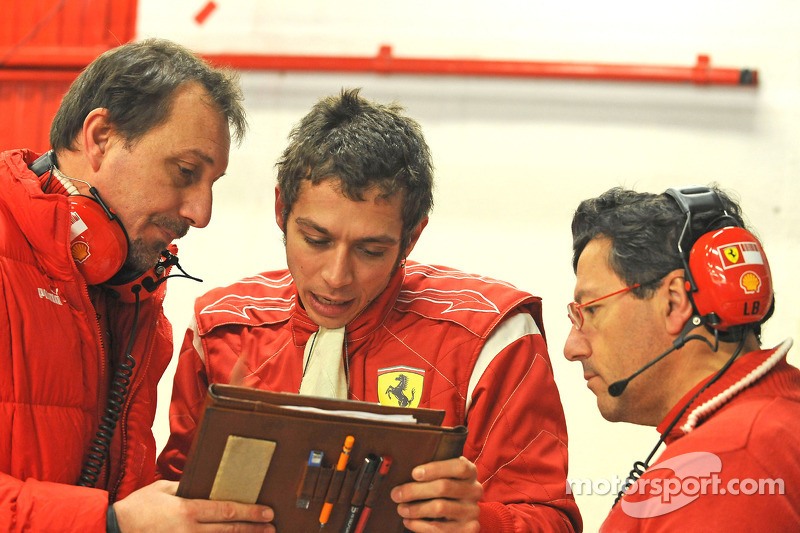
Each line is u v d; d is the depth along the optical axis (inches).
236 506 63.1
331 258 76.5
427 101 190.1
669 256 65.3
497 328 83.0
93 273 73.7
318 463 62.0
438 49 190.4
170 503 63.4
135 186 74.4
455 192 188.1
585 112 184.1
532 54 186.2
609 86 182.9
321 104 80.5
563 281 182.4
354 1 194.2
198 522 62.8
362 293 79.3
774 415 58.9
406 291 87.8
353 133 75.6
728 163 176.4
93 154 74.3
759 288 62.2
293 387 83.3
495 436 79.4
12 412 66.2
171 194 75.6
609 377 68.2
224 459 61.1
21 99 201.6
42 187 73.9
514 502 77.3
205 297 91.8
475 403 80.8
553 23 185.8
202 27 198.7
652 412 68.4
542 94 185.9
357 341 83.7
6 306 66.8
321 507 64.1
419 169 78.5
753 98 176.1
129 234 76.4
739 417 59.1
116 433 80.8
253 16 197.6
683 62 179.3
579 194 183.3
